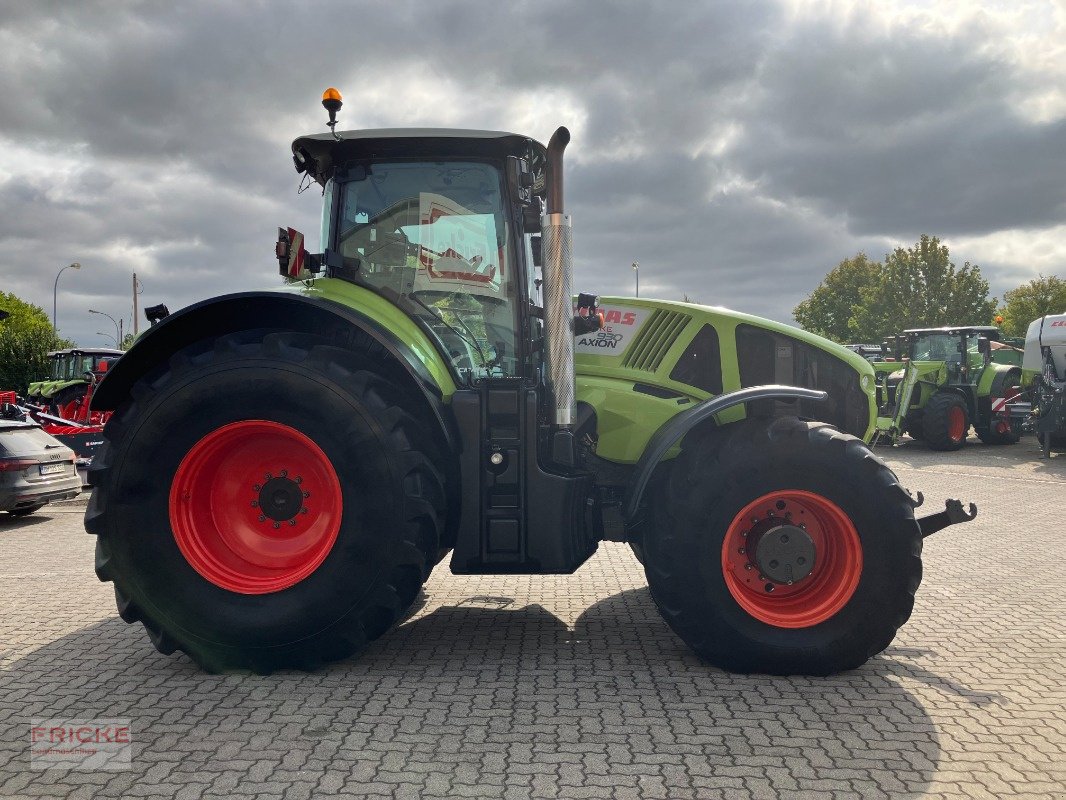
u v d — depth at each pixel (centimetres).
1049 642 445
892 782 278
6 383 4544
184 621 384
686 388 473
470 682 378
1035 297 6612
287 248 419
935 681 382
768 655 385
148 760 294
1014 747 307
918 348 1797
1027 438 1925
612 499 459
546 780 278
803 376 483
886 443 1752
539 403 421
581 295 469
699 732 320
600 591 571
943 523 430
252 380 384
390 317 419
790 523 399
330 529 387
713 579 389
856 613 384
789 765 291
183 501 394
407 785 275
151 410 388
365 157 442
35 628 474
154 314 423
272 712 340
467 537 396
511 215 439
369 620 385
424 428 397
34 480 940
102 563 391
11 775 283
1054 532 795
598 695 361
